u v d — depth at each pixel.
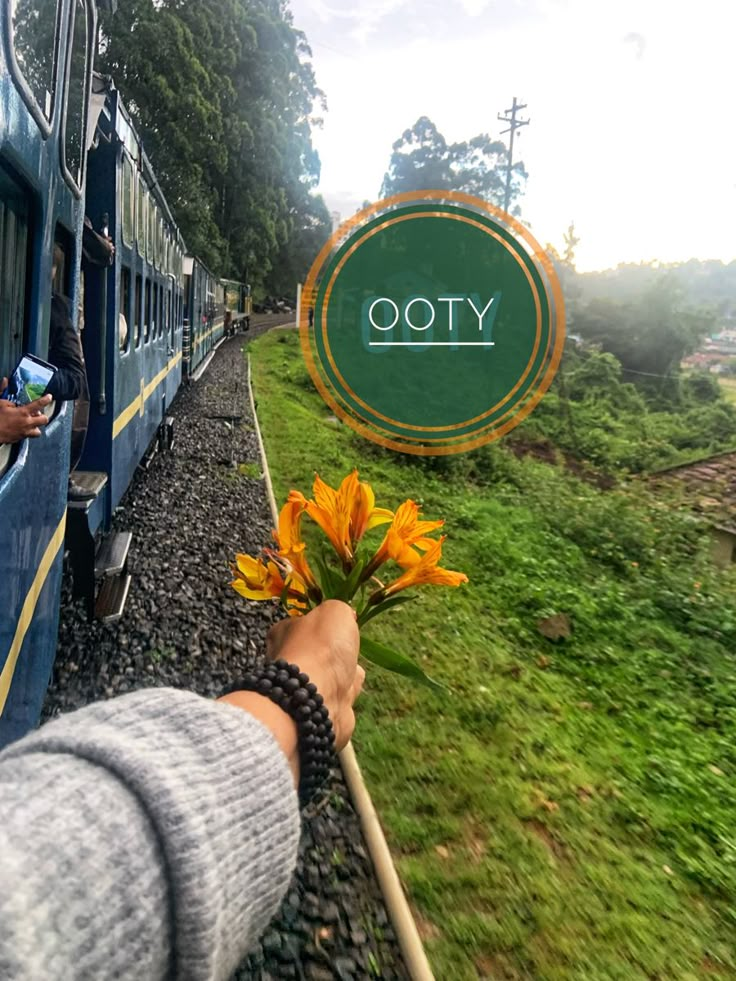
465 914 2.81
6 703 2.11
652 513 9.54
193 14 28.84
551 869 3.14
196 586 5.38
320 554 1.28
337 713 0.88
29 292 2.45
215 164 30.20
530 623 6.10
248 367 21.47
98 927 0.46
